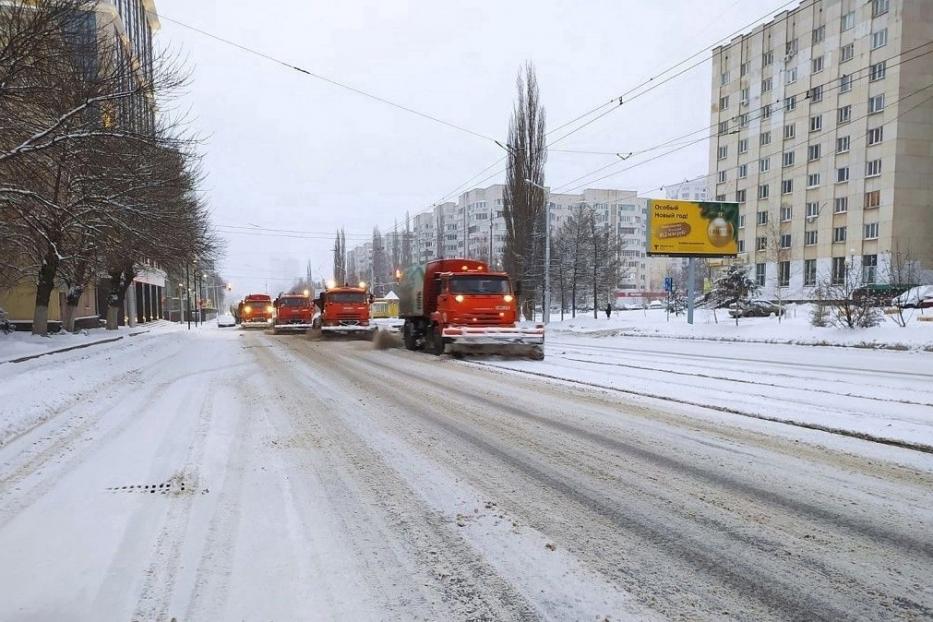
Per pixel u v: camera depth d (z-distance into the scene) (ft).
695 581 9.46
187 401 26.78
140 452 17.25
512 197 111.96
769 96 176.96
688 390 28.55
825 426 20.12
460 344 46.91
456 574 9.64
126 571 9.57
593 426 20.86
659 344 67.10
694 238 92.43
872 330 59.41
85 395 28.76
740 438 18.85
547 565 10.00
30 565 9.75
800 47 166.50
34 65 35.78
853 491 13.70
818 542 10.96
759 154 180.65
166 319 215.72
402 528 11.59
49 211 46.60
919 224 143.23
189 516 12.08
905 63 142.10
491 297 50.37
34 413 22.57
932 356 48.06
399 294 67.00
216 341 78.13
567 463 16.20
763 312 122.31
